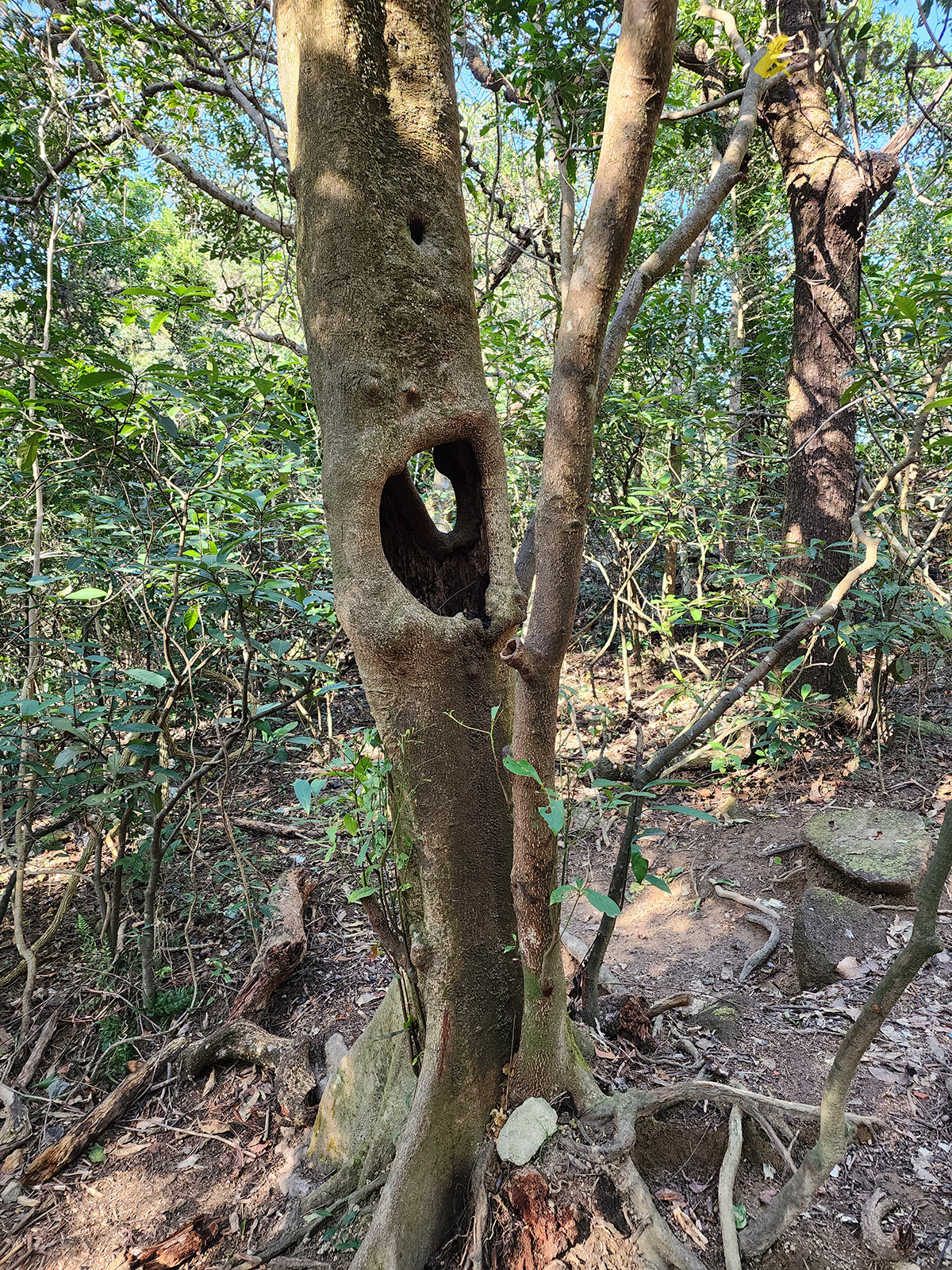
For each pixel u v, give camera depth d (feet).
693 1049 7.90
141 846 10.91
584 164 12.42
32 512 11.03
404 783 5.80
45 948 11.69
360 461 5.45
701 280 25.90
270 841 14.34
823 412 15.17
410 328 5.51
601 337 4.15
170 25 14.97
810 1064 7.65
